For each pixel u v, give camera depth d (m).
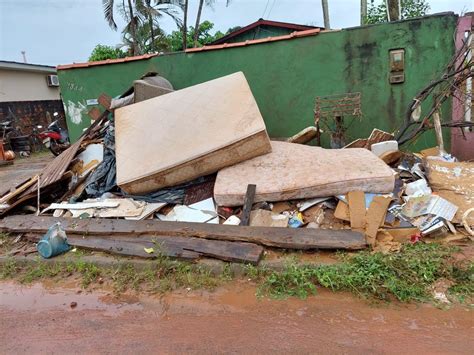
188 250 3.51
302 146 4.79
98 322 2.84
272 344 2.43
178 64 6.52
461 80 4.60
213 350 2.42
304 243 3.39
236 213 4.10
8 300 3.25
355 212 3.70
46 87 16.11
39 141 13.52
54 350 2.55
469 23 4.96
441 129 5.05
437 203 3.66
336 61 5.60
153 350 2.47
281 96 5.99
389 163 4.63
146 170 4.38
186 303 2.97
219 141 4.34
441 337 2.37
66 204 4.71
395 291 2.78
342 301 2.82
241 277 3.24
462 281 2.85
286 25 13.43
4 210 4.84
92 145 5.80
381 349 2.31
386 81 5.43
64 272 3.61
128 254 3.63
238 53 6.10
